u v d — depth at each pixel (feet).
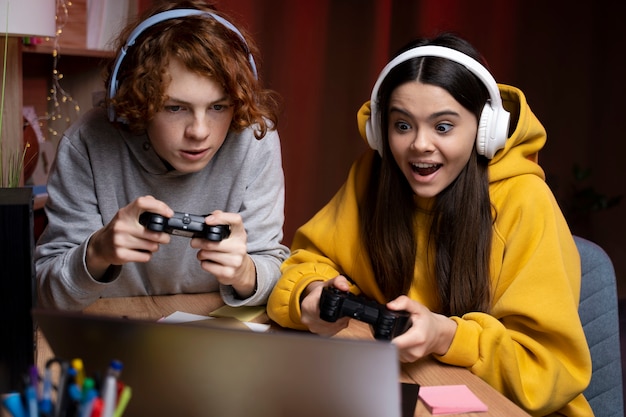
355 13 12.55
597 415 4.32
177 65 3.68
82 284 3.98
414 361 3.70
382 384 2.35
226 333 2.40
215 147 3.96
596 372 4.32
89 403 2.06
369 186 4.49
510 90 4.26
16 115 7.23
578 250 4.40
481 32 13.25
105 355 2.55
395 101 3.83
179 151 3.88
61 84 9.14
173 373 2.53
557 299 3.82
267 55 12.24
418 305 3.43
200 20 3.85
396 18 12.81
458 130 3.81
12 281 2.99
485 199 4.08
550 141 13.80
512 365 3.65
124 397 2.24
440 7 12.96
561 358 3.86
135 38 3.90
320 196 12.89
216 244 3.79
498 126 3.87
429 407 3.11
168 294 4.79
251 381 2.49
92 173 4.50
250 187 4.77
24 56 8.68
